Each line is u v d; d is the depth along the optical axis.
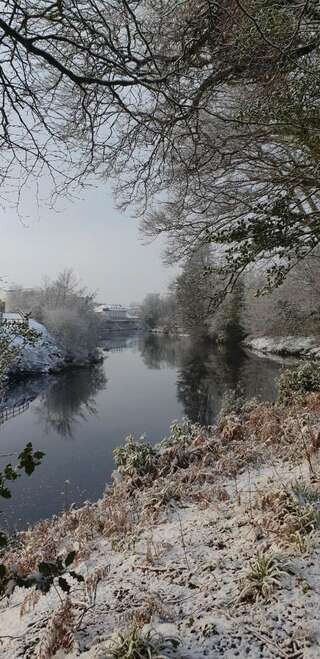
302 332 29.08
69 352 36.12
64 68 2.79
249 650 2.36
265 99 3.82
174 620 2.70
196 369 28.98
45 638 2.64
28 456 1.79
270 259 5.16
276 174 5.58
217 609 2.73
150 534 4.19
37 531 5.24
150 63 3.43
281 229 4.40
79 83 2.90
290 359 29.62
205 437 6.92
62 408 19.62
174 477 5.64
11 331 6.45
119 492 5.79
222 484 5.15
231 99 4.81
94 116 3.86
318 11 3.26
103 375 29.81
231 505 4.41
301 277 19.73
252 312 35.19
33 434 15.48
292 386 8.85
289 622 2.50
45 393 23.44
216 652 2.36
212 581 3.06
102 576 3.49
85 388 24.81
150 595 2.95
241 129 4.71
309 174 4.70
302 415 6.40
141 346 55.97
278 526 3.44
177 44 3.69
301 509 3.54
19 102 3.28
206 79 3.77
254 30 3.18
